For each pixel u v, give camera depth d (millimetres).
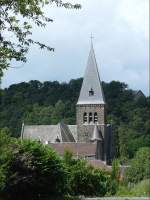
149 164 96812
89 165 55094
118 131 178750
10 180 33562
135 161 98812
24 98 191250
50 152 38969
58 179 39438
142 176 95438
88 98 151625
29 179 35406
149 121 191250
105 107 151375
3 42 19016
